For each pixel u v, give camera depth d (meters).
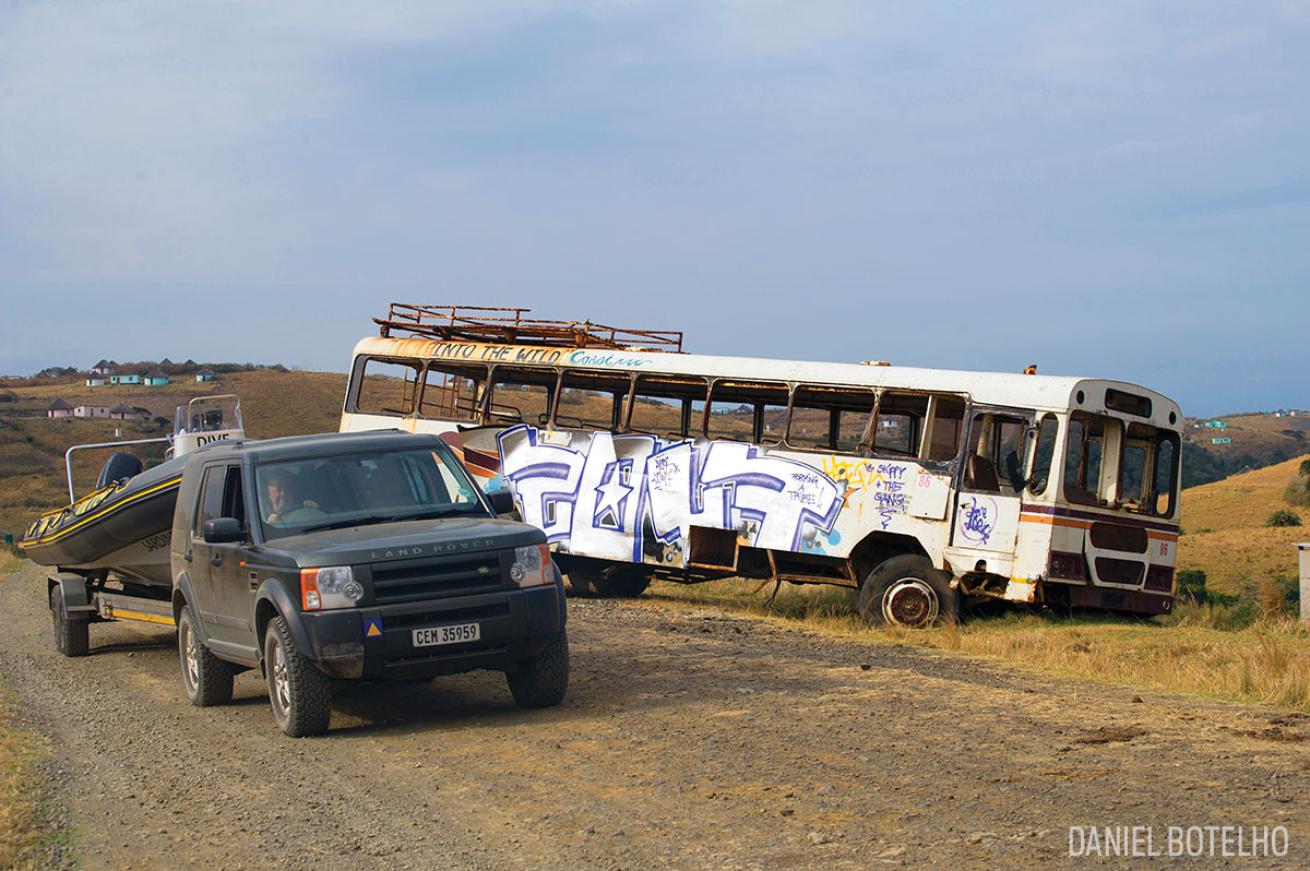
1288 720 9.36
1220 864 5.79
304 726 9.29
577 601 19.86
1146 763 7.87
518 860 6.19
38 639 17.27
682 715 9.62
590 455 19.84
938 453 17.00
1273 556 58.16
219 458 11.03
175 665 14.16
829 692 10.61
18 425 108.88
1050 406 16.16
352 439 10.77
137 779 8.19
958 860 5.91
